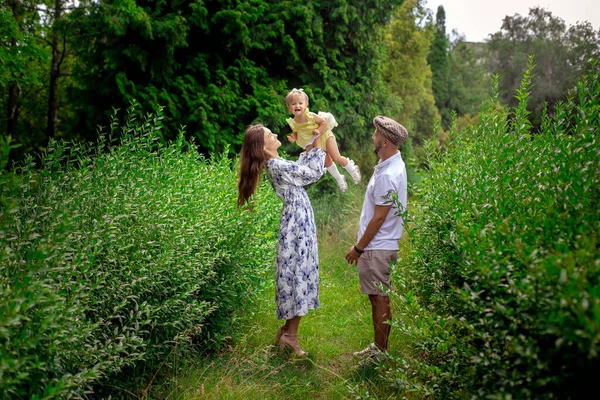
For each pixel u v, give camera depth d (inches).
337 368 143.9
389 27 811.4
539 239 77.1
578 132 93.8
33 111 712.4
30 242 85.7
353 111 427.8
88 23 351.9
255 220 168.1
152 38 332.5
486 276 73.0
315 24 402.9
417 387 93.8
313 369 142.8
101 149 137.3
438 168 144.9
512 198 97.5
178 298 121.3
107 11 328.2
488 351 74.0
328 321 182.7
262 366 134.0
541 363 65.2
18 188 81.8
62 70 693.9
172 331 124.9
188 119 341.7
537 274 64.5
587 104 93.6
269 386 128.6
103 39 357.4
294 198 148.1
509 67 1713.8
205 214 144.5
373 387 124.3
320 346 158.1
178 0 352.5
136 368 116.3
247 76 371.6
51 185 98.2
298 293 144.4
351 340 164.7
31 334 74.2
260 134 150.9
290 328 148.2
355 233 290.7
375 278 136.7
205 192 159.0
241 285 156.7
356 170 183.3
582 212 75.1
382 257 136.1
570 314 59.5
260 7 380.5
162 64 343.6
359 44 439.2
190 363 134.8
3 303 70.4
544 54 1310.3
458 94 1780.3
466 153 146.3
